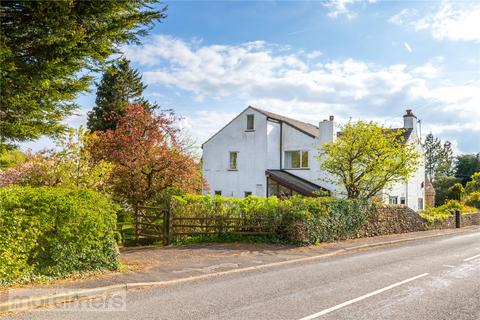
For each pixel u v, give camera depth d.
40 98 9.29
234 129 31.08
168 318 6.56
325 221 16.92
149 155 18.89
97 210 9.80
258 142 29.69
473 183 46.94
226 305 7.36
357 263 12.24
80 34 8.56
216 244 15.55
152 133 19.58
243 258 12.64
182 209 16.42
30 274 8.61
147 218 16.97
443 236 22.05
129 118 20.03
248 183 29.97
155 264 11.23
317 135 29.62
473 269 11.17
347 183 20.48
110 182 17.77
